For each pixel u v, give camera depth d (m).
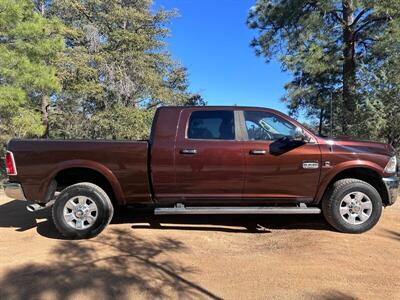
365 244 5.85
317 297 4.26
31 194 6.34
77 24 25.66
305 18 16.81
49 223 7.20
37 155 6.29
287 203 6.52
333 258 5.31
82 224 6.25
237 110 6.50
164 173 6.30
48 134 23.45
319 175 6.34
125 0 28.28
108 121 23.61
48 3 25.00
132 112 23.94
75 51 23.48
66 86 23.55
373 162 6.37
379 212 6.36
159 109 6.55
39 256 5.45
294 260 5.28
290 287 4.50
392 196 6.47
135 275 4.81
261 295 4.31
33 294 4.33
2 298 4.25
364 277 4.76
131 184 6.35
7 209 8.45
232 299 4.23
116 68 24.50
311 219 7.31
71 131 25.47
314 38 17.06
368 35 17.09
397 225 6.88
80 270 4.95
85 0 25.66
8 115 14.23
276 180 6.34
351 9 15.29
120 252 5.61
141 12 28.27
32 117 15.55
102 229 6.28
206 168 6.29
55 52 15.02
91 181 6.61
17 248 5.82
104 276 4.78
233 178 6.31
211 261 5.28
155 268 5.03
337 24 17.38
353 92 15.55
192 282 4.63
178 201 6.44
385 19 16.12
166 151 6.29
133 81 25.45
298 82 21.27
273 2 18.14
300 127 6.46
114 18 25.73
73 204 6.27
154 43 28.17
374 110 13.73
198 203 6.47
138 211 7.95
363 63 16.17
